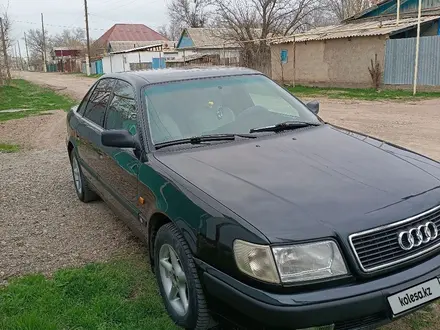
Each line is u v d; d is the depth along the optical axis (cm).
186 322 298
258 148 353
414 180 295
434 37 1822
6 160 880
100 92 519
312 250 243
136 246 449
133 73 461
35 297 357
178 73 444
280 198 273
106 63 5450
